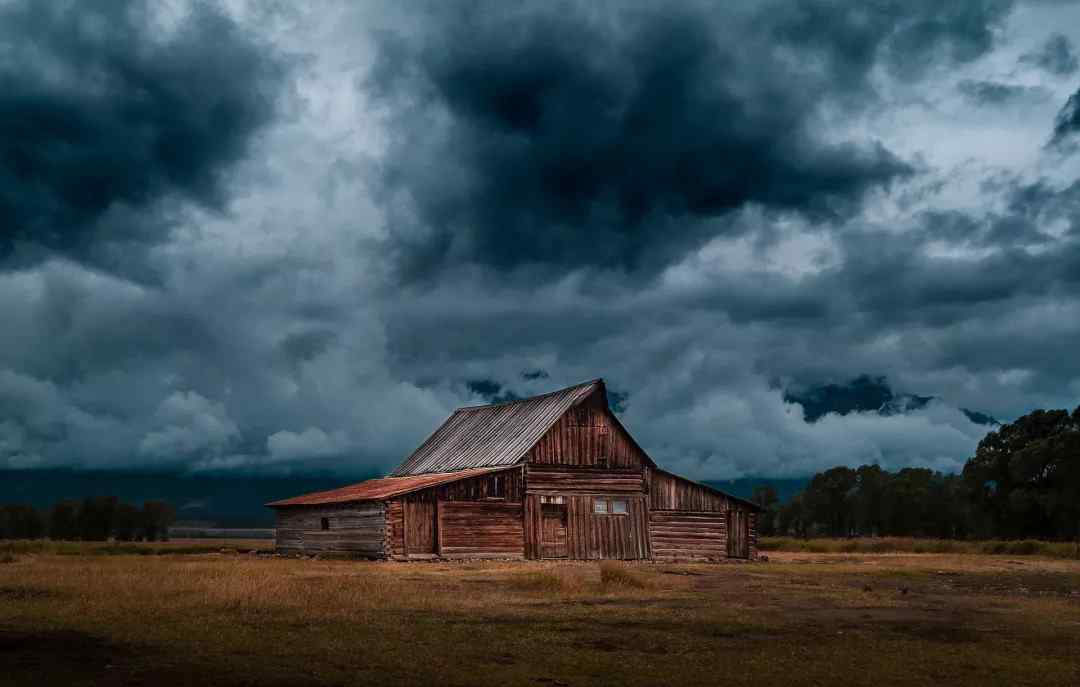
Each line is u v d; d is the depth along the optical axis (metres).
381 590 22.42
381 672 12.64
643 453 48.03
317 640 14.89
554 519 45.84
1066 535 92.69
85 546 50.50
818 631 17.48
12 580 23.55
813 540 68.06
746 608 21.02
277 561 38.50
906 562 45.31
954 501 118.81
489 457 48.25
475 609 19.50
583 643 15.46
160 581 23.55
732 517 49.12
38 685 11.36
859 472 131.62
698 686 12.37
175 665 12.70
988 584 31.47
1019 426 97.88
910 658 14.71
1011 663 14.45
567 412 47.00
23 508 108.88
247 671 12.43
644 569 35.91
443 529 43.00
